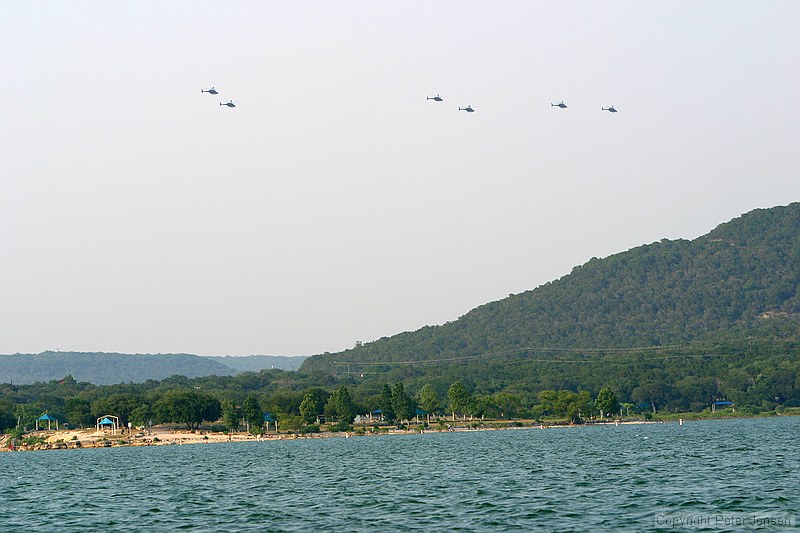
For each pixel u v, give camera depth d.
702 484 155.12
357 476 197.50
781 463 190.88
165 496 169.25
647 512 125.00
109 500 167.00
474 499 145.38
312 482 187.00
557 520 121.06
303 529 120.88
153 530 125.69
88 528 131.00
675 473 175.75
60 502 167.38
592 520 120.19
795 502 129.62
